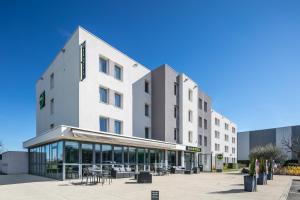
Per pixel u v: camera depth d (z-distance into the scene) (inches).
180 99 1325.0
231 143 2925.7
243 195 466.3
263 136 3029.0
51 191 484.1
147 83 1224.8
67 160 705.6
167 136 1190.9
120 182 657.6
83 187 544.4
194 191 512.4
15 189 509.0
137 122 1113.4
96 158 800.9
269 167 848.9
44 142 821.2
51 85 1075.9
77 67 853.8
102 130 920.3
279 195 472.1
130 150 956.0
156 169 1017.5
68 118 873.5
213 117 2450.8
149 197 422.9
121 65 1032.2
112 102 964.6
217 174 1155.3
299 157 1935.3
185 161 1322.6
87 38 880.3
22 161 1100.5
